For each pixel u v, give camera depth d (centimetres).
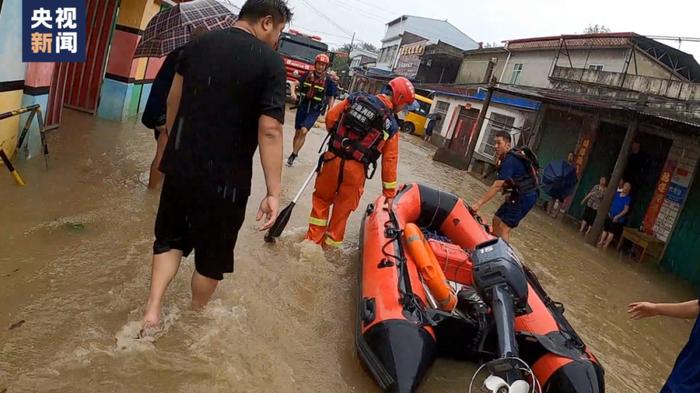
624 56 1848
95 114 930
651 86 1385
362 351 339
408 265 408
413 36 4803
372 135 512
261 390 292
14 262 353
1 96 496
